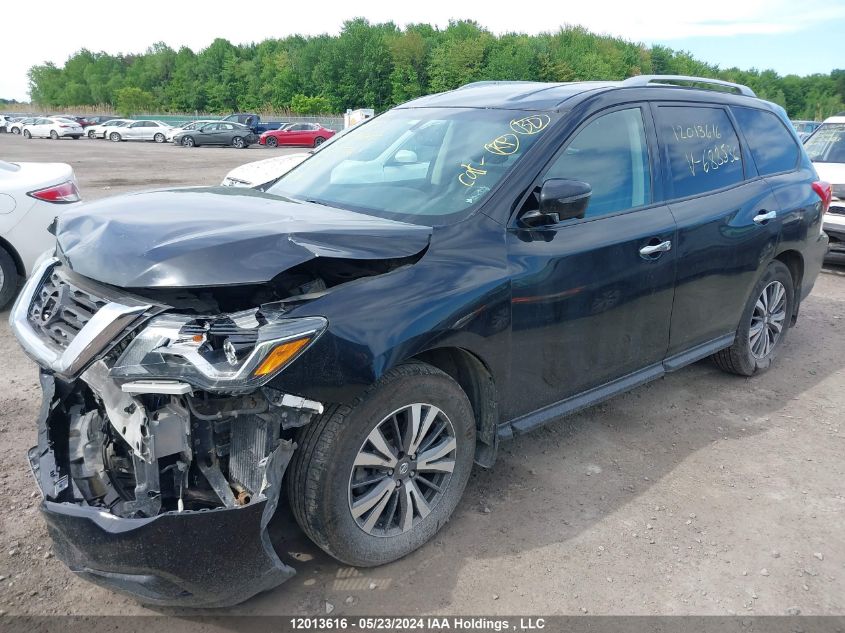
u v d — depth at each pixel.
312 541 2.89
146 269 2.30
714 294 4.27
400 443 2.79
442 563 2.93
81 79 123.12
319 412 2.45
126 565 2.21
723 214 4.18
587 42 89.44
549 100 3.65
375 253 2.59
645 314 3.77
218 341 2.28
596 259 3.38
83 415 2.80
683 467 3.79
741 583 2.88
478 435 3.20
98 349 2.29
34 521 3.12
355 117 35.97
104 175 19.23
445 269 2.84
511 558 2.98
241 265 2.32
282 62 93.50
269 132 40.22
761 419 4.43
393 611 2.66
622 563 2.97
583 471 3.71
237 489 2.45
